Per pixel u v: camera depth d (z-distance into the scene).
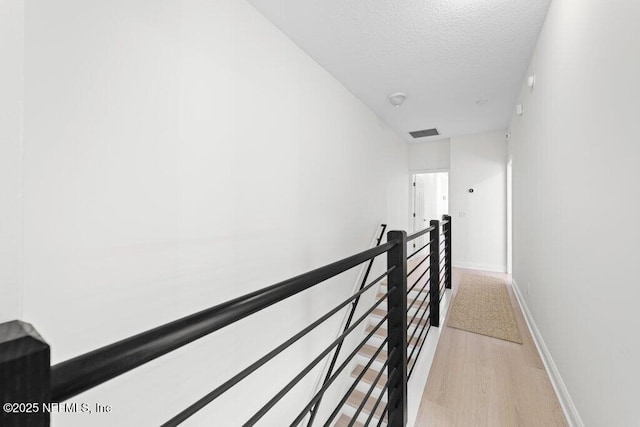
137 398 1.13
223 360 1.52
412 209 5.61
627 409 0.90
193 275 1.37
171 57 1.26
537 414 1.58
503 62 2.45
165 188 1.24
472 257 4.98
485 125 4.34
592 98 1.17
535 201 2.34
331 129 2.68
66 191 0.93
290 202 2.09
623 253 0.93
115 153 1.06
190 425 1.36
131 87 1.11
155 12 1.20
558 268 1.69
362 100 3.32
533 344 2.34
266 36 1.86
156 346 0.39
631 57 0.87
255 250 1.75
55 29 0.91
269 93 1.88
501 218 4.72
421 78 2.76
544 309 2.07
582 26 1.26
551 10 1.74
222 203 1.53
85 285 0.98
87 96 0.98
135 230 1.13
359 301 3.12
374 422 2.32
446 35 2.08
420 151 5.52
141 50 1.14
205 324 0.46
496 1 1.75
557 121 1.67
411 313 3.26
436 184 7.28
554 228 1.77
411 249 5.51
